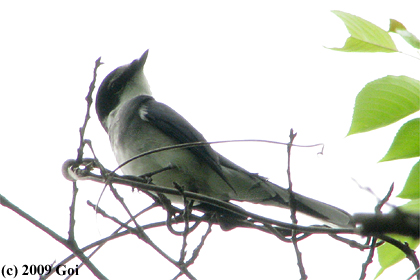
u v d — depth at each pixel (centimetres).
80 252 594
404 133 407
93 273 597
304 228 575
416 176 399
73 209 598
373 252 562
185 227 604
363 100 413
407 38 386
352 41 391
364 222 221
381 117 410
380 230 219
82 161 620
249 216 605
